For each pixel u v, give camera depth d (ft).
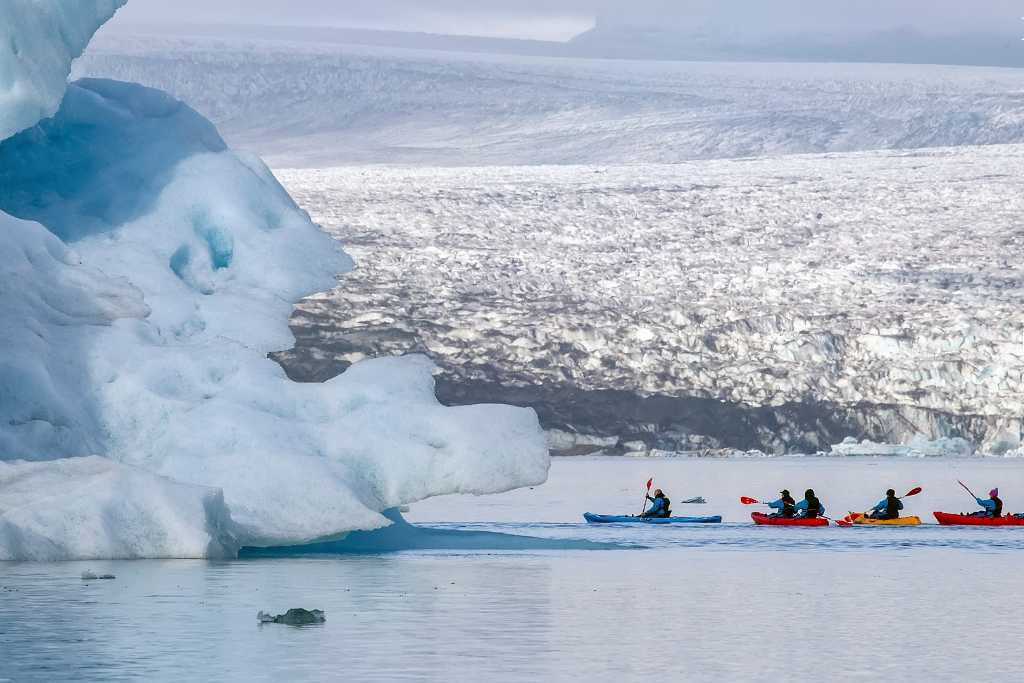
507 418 158.30
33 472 145.28
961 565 164.25
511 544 181.37
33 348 156.35
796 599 122.52
